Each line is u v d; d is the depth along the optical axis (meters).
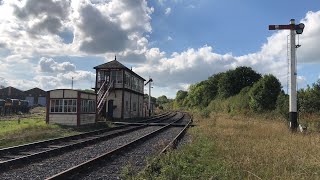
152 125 40.56
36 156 14.94
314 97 35.25
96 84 51.75
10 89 120.25
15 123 37.19
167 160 12.13
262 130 23.92
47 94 35.69
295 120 25.94
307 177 9.50
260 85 53.34
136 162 14.01
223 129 26.61
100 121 42.53
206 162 12.28
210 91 103.88
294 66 26.47
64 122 35.25
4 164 12.62
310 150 14.14
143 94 67.38
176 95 183.00
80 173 11.67
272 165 10.90
